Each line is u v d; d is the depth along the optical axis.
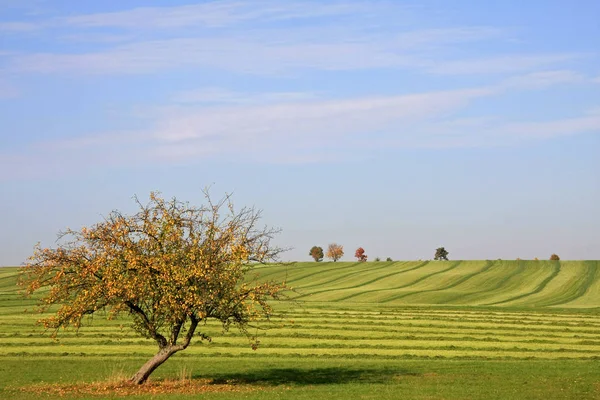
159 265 33.38
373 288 122.06
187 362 44.53
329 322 65.62
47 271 33.53
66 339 54.00
